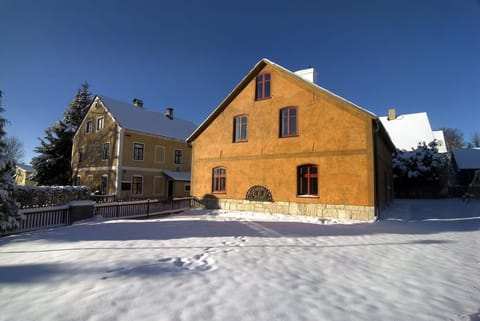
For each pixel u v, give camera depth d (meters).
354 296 3.73
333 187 12.68
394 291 3.92
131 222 11.30
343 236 8.13
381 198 14.00
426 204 19.39
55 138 27.62
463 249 6.48
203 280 4.23
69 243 7.05
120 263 5.09
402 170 25.08
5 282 4.17
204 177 17.16
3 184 9.00
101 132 25.19
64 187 14.37
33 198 12.55
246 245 6.81
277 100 14.85
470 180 31.38
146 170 25.28
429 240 7.52
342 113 12.77
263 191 14.71
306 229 9.55
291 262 5.33
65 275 4.45
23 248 6.65
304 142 13.71
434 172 24.55
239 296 3.65
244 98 16.11
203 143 17.45
